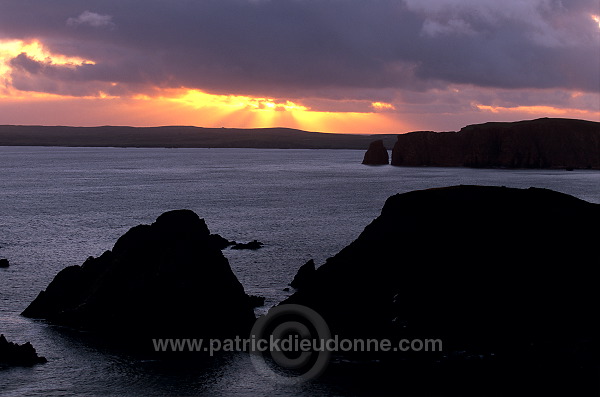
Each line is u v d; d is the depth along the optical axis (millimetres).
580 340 43812
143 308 47594
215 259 50281
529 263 49344
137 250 51344
